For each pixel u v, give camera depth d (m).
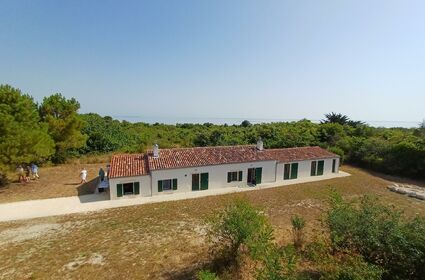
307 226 15.81
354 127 54.81
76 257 12.52
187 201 21.31
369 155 35.44
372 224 8.92
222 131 56.00
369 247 8.67
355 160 37.81
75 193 22.81
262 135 50.69
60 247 13.53
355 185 26.72
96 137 41.22
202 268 10.93
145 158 25.12
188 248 13.27
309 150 32.28
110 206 19.97
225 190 24.58
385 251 8.26
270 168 27.59
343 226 9.55
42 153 23.20
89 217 17.77
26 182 25.64
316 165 30.58
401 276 7.69
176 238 14.51
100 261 12.14
